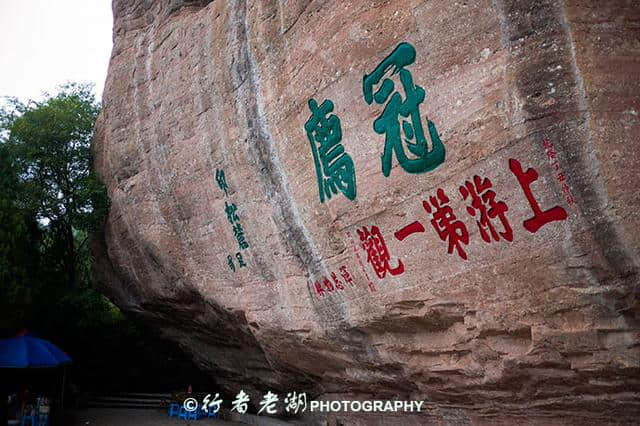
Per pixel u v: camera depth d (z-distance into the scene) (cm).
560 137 511
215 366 1553
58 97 1642
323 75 733
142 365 1898
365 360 858
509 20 530
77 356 1758
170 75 1168
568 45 507
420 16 599
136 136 1305
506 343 625
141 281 1434
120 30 1416
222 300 1139
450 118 583
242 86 916
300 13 772
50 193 1512
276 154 861
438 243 637
